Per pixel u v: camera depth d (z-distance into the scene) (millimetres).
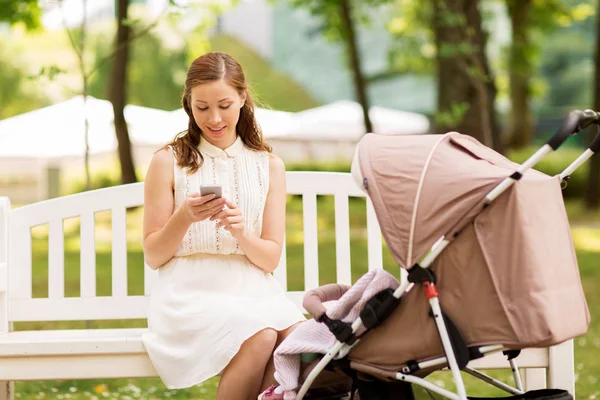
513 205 3289
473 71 10008
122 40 13820
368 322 3465
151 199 4168
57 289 4734
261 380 3879
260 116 18562
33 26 12328
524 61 18484
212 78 4027
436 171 3396
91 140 15609
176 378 3896
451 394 3354
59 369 3992
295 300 4734
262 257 4117
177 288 4059
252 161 4293
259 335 3832
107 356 3996
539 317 3256
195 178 4191
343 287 3910
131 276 11172
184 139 4258
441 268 3414
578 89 43938
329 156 28172
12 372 3986
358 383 3703
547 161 25328
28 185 31344
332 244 14422
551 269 3396
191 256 4129
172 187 4215
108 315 4711
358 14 18625
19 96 33344
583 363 6477
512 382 6012
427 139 3594
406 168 3441
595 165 19938
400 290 3443
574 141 36000
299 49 48688
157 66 32219
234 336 3834
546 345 3305
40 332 4473
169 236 3975
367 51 47031
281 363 3705
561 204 3650
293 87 45875
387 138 3660
